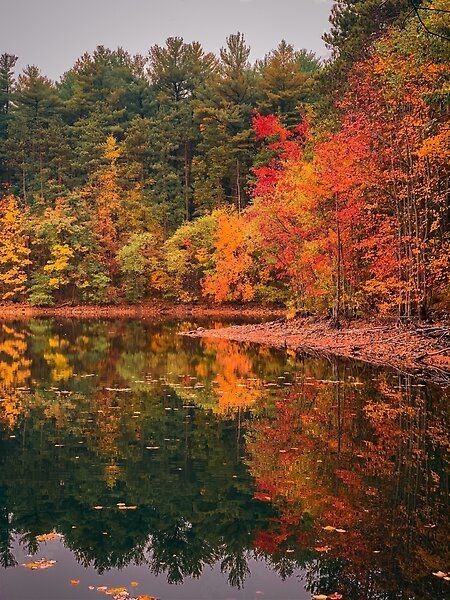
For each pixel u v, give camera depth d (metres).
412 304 25.00
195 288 56.09
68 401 14.26
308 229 29.20
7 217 55.38
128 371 19.52
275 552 6.31
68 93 84.75
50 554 6.39
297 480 8.46
